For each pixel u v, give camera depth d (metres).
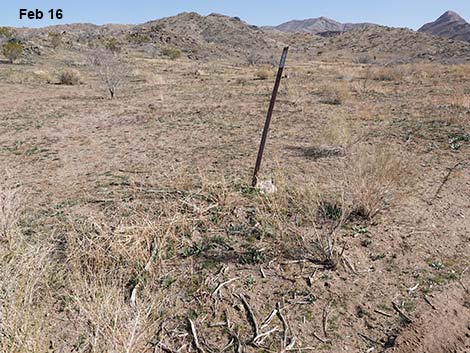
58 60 34.75
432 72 24.17
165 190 5.17
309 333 2.85
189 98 15.11
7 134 9.09
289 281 3.36
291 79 22.67
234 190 5.00
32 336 2.18
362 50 90.81
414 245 3.92
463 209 4.75
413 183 5.45
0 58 33.16
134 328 2.28
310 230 4.09
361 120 10.07
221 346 2.74
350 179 5.06
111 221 4.30
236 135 8.77
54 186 5.60
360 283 3.35
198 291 3.23
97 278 3.16
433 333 2.85
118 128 9.76
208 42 103.44
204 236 3.99
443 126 8.97
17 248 3.07
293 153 7.16
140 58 44.72
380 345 2.76
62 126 10.02
